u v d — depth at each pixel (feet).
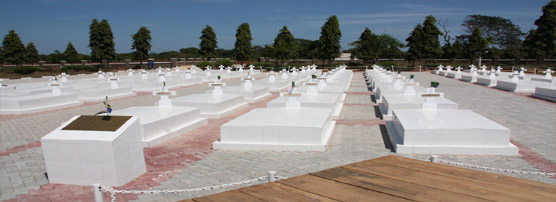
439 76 115.55
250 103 52.80
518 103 49.55
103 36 143.84
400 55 216.74
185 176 19.67
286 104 35.27
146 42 154.10
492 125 24.97
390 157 12.32
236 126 26.25
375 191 8.87
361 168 10.92
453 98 55.42
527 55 160.97
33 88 63.36
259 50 226.38
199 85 86.38
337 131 32.60
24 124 38.32
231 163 22.27
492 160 22.39
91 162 17.25
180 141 29.55
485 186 9.18
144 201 16.03
